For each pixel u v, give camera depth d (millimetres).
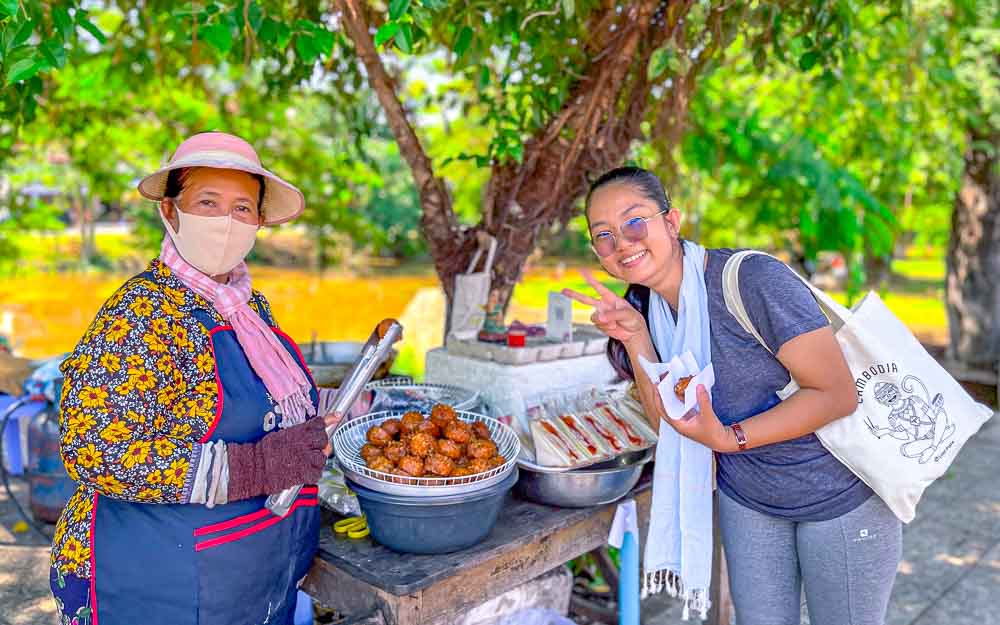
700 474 2035
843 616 1802
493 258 3285
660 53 2684
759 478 1812
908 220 12844
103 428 1407
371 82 3180
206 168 1611
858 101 6148
